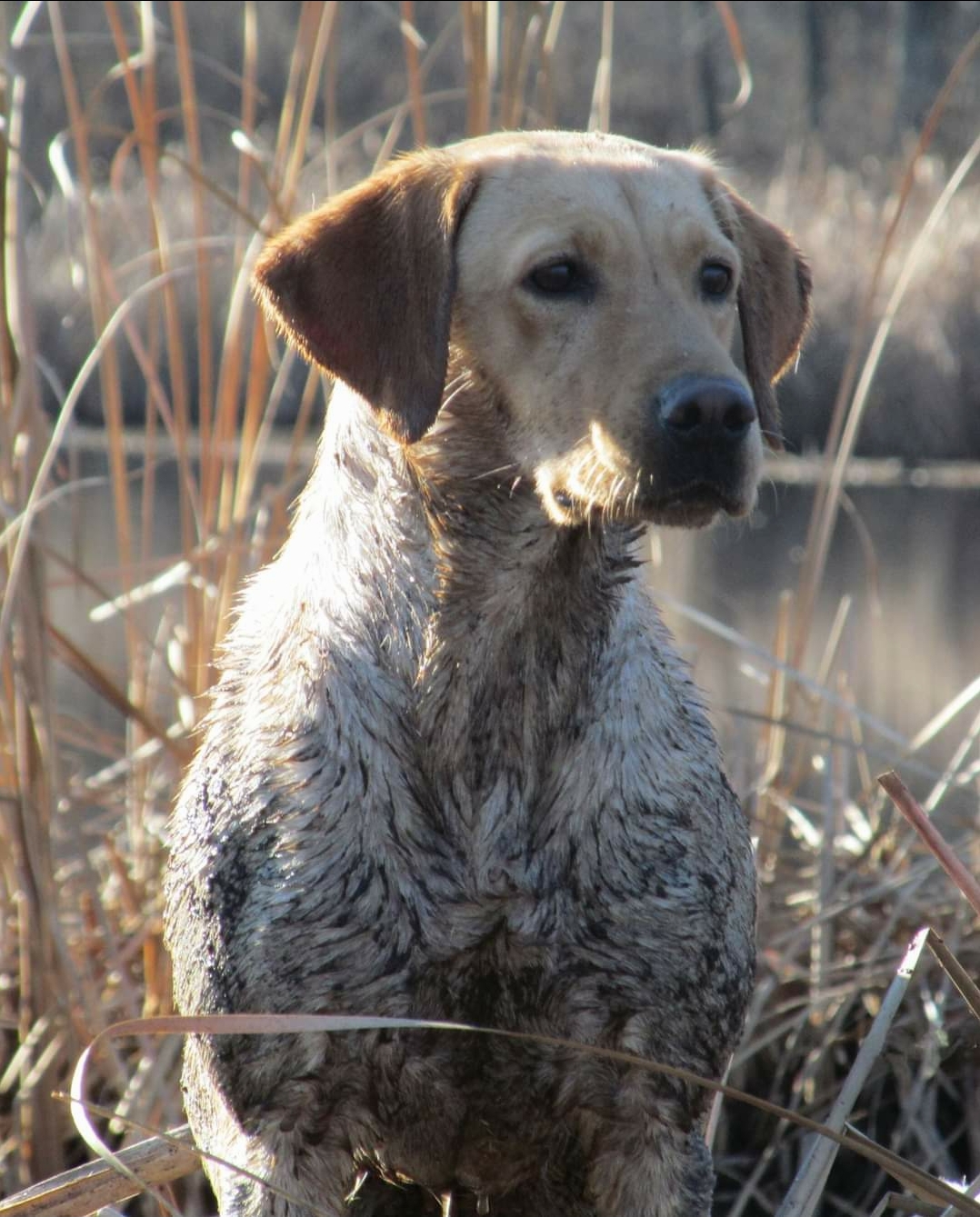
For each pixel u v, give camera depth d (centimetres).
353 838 642
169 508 2617
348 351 671
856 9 5103
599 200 656
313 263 680
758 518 927
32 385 898
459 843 647
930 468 2794
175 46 1069
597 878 646
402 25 1023
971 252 2798
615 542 671
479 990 649
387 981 640
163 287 1157
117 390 1057
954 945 1015
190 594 1029
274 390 1066
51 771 911
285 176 1080
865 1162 938
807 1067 952
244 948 644
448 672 654
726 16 1012
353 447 689
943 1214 645
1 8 972
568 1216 729
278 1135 644
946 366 2753
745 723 1312
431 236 666
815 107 5134
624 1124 659
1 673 938
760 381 737
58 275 2552
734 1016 669
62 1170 873
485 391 665
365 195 688
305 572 696
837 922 1054
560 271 648
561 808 650
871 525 2480
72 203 1055
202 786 684
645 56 4919
